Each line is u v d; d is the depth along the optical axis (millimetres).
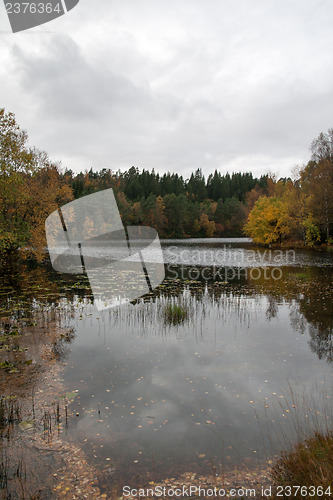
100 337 8070
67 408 4871
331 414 4668
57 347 7363
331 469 3172
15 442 4105
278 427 4379
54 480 3471
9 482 3441
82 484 3414
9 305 11180
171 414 4719
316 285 15000
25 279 17188
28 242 21672
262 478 3447
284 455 3791
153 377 5895
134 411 4797
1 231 18000
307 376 5910
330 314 10039
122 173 111562
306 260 26391
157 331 8578
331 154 41812
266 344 7590
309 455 3512
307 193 41062
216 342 7742
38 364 6426
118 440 4152
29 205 21109
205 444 4059
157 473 3570
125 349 7277
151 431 4332
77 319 9633
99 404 4984
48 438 4180
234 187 123562
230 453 3881
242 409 4840
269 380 5762
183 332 8500
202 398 5164
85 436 4227
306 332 8430
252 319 9641
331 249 34469
